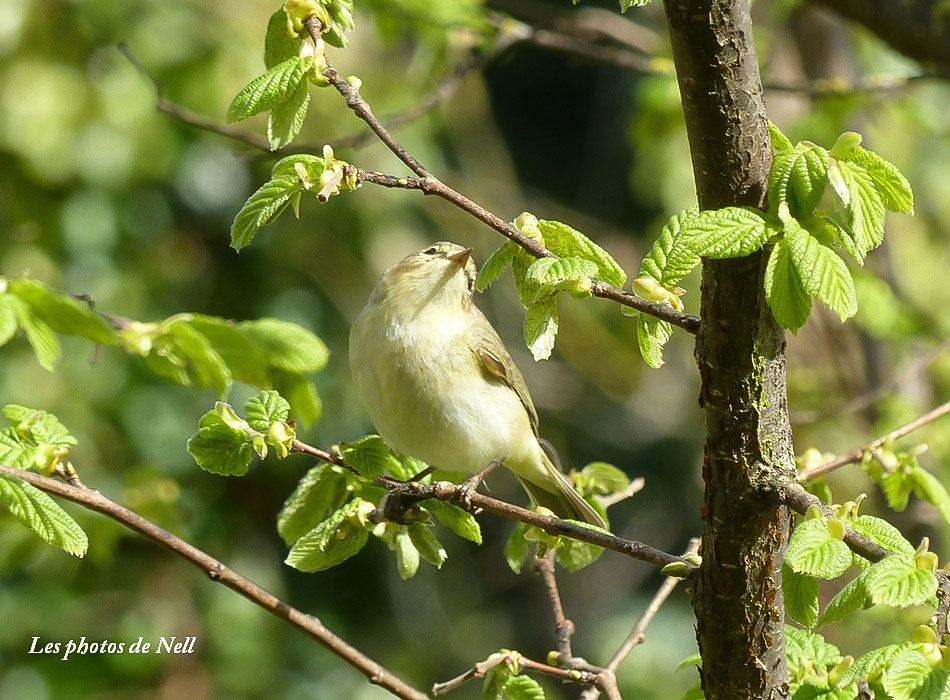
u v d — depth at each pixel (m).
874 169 3.77
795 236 3.60
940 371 10.45
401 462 6.43
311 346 3.73
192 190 12.99
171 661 12.34
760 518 4.19
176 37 12.65
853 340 11.41
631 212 20.45
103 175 12.47
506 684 5.12
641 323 4.31
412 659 14.62
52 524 4.20
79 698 11.92
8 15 12.18
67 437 4.56
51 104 12.27
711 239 3.65
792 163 3.77
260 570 12.96
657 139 10.88
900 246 14.95
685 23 3.77
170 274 12.95
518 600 17.70
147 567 12.55
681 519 18.53
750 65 3.83
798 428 10.87
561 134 21.20
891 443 5.62
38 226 12.30
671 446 18.64
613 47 10.89
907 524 8.71
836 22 11.30
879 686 4.14
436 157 14.13
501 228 4.24
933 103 13.22
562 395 18.42
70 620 12.12
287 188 4.12
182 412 12.58
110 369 12.26
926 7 7.56
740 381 4.07
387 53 13.59
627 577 18.44
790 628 5.03
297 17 4.48
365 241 13.80
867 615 7.74
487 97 19.33
